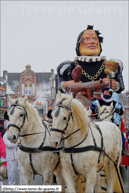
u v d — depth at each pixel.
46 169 7.45
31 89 65.50
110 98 9.82
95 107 9.30
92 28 19.22
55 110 6.18
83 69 18.19
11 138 6.75
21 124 7.05
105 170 8.91
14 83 66.56
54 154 7.54
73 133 6.46
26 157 7.40
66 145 6.56
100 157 6.98
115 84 17.86
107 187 8.04
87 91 15.94
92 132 6.97
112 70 18.16
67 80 18.27
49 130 7.94
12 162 10.70
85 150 6.44
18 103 7.10
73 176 6.64
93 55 18.39
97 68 18.17
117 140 8.12
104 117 9.08
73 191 6.44
